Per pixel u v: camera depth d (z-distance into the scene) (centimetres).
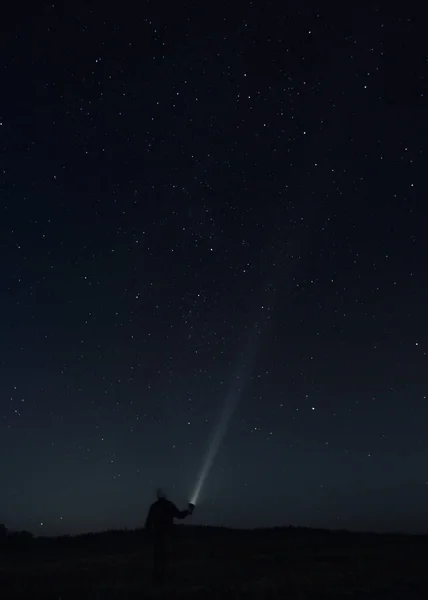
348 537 2064
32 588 1079
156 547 1163
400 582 1094
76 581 1208
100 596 987
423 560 1480
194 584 1144
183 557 1672
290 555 1623
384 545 1847
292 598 963
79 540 2095
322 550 1748
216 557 1650
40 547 2005
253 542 1975
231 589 1002
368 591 1009
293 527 2247
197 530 2253
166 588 1046
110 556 1758
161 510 1177
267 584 1054
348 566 1387
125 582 1180
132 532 2211
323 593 990
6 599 1003
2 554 1862
